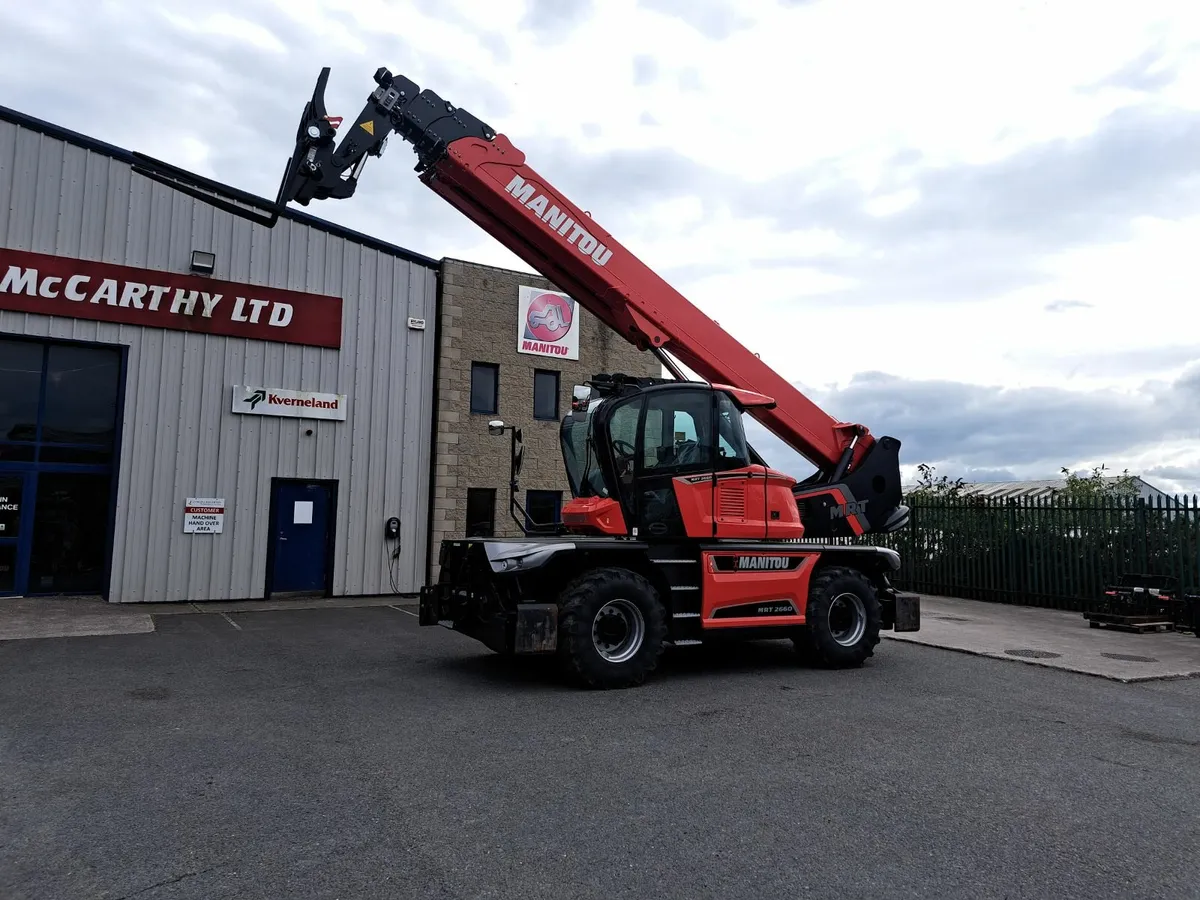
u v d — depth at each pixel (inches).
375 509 571.8
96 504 495.2
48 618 418.6
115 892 119.5
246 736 207.3
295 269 549.0
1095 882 130.0
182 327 507.2
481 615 285.7
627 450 299.3
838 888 125.3
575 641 265.3
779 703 254.5
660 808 158.4
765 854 137.5
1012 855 139.9
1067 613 529.3
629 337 348.8
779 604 315.6
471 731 214.4
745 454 321.1
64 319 476.1
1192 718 247.6
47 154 475.2
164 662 312.8
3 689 260.8
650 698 258.4
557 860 133.2
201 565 508.4
